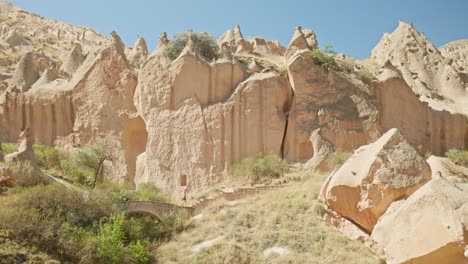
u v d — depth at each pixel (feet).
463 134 118.11
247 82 102.53
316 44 131.13
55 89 115.44
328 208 70.79
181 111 101.60
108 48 113.29
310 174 92.58
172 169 99.04
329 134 100.12
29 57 125.70
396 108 111.04
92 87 111.34
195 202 88.28
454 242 51.13
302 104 102.68
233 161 98.43
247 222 75.77
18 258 59.82
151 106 103.09
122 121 107.96
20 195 69.77
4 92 120.88
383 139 66.39
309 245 67.77
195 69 103.30
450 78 140.97
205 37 110.52
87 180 91.45
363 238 65.16
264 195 83.92
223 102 101.35
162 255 70.85
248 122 100.27
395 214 57.06
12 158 78.02
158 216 80.12
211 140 99.40
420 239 53.52
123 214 70.28
